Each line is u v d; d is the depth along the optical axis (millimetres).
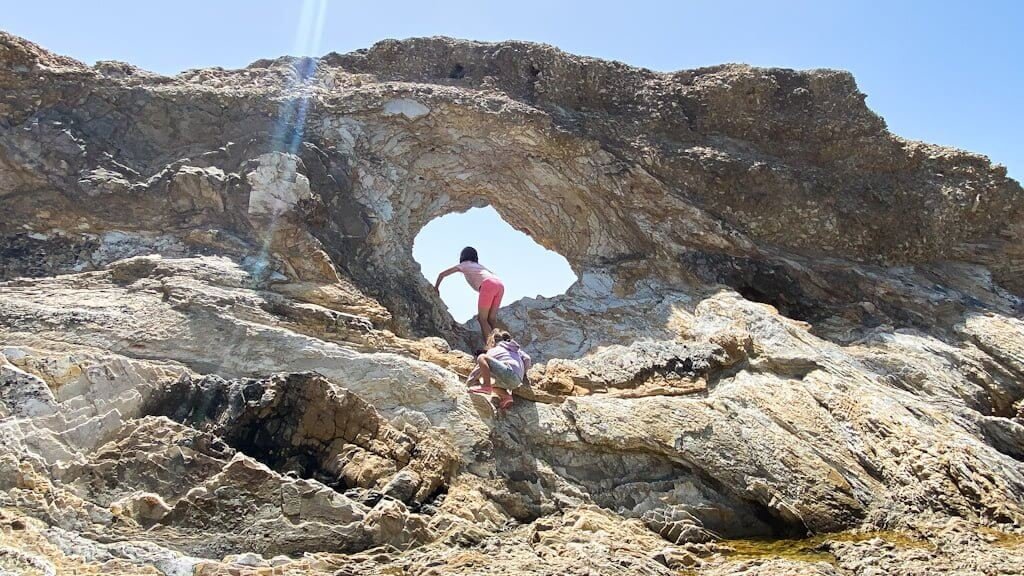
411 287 9953
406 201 10711
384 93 10727
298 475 6133
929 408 8023
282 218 8750
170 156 9602
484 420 7039
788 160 11898
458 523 5910
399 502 5805
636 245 11328
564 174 11312
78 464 5570
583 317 10391
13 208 8609
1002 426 8375
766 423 7484
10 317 6863
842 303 10688
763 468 6988
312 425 6430
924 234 11359
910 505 6828
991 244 11586
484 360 7211
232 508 5477
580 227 11602
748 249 11016
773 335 9047
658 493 6945
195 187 8859
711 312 9695
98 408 6105
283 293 8180
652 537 6316
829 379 8188
